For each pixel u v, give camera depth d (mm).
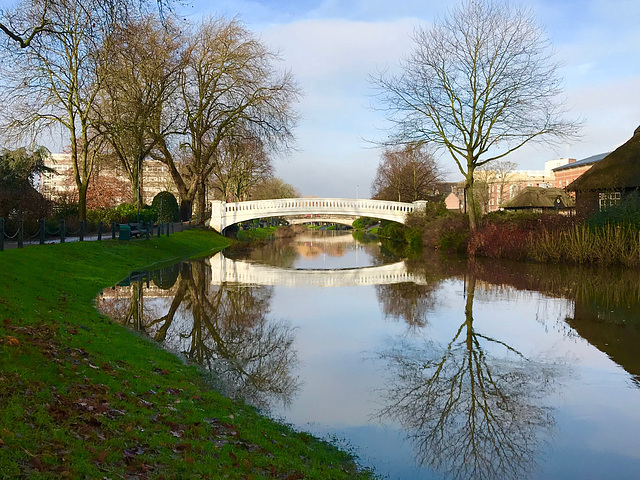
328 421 7102
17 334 7293
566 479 5664
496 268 24016
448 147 29141
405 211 42938
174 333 11555
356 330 12148
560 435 6770
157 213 36375
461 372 9195
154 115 31875
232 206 42406
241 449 5422
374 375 9016
